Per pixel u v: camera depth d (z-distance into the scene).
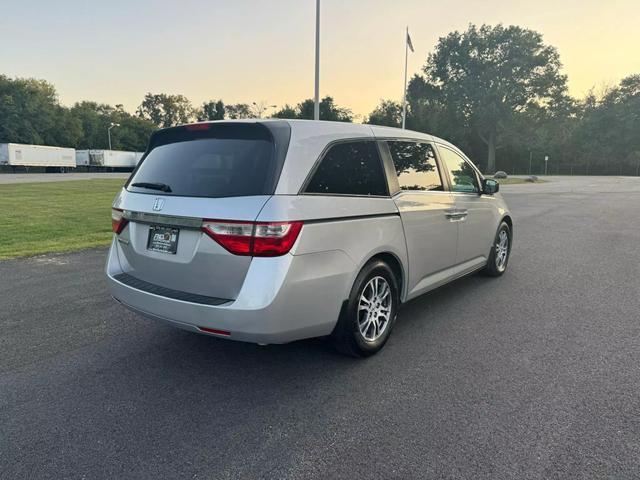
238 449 2.43
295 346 3.80
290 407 2.85
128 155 66.25
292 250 2.79
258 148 2.97
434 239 4.20
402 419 2.70
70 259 7.19
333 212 3.05
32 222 11.16
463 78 66.94
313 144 3.09
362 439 2.51
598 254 7.52
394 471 2.24
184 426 2.64
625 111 72.56
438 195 4.26
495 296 5.14
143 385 3.14
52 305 4.86
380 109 76.19
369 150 3.54
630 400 2.88
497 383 3.12
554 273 6.20
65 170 59.69
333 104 66.12
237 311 2.76
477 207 5.04
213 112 96.81
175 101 117.75
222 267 2.83
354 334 3.34
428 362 3.46
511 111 65.12
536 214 13.75
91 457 2.36
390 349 3.71
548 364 3.41
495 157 73.25
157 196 3.17
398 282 3.87
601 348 3.70
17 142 70.25
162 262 3.13
